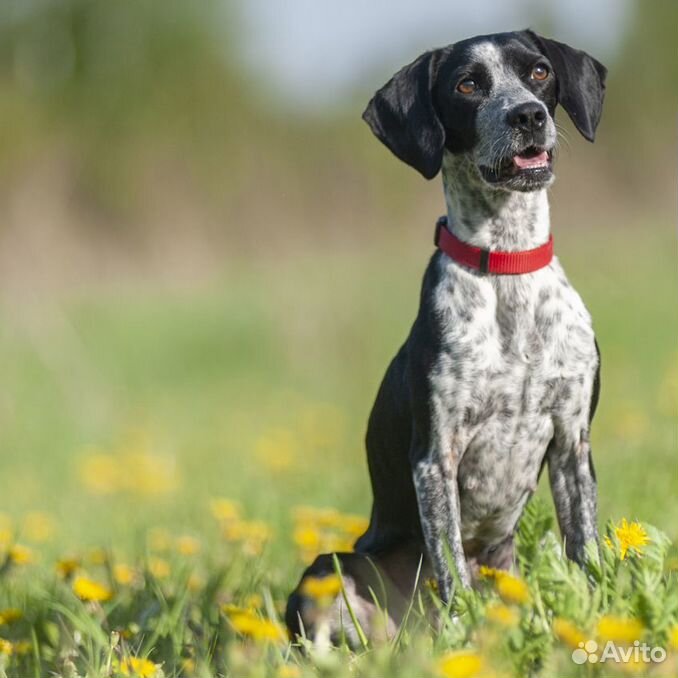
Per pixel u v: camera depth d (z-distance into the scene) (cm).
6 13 3684
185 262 3559
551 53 739
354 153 3722
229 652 586
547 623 549
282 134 3738
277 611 735
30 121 3603
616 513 824
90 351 2252
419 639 565
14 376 1994
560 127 735
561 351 691
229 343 2284
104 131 3634
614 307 2009
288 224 3681
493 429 697
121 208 3594
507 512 720
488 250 693
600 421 1328
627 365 1667
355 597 695
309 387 1983
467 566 732
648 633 545
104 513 1202
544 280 693
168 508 1188
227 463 1423
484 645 524
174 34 3688
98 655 626
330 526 913
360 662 564
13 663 661
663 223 3559
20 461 1560
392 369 736
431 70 734
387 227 3662
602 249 2781
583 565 680
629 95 4106
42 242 3488
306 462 1343
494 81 718
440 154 712
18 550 802
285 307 2444
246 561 819
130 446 1564
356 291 2517
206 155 3675
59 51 3681
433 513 692
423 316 708
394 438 728
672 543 702
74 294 3052
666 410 1227
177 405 1941
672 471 936
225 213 3675
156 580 762
